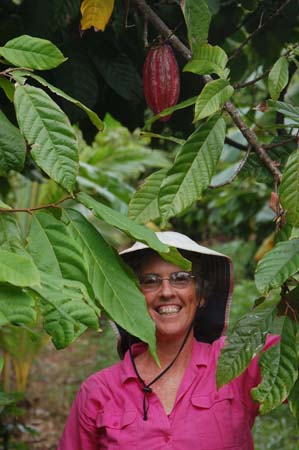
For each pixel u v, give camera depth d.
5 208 1.25
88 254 1.26
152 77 1.82
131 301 1.26
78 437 2.09
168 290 1.98
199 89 2.38
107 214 1.27
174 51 2.30
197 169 1.48
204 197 5.38
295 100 3.33
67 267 1.22
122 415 1.98
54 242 1.23
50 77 2.23
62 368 7.23
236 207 5.18
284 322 1.56
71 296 1.15
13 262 1.08
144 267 2.00
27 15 2.07
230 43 3.00
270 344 1.89
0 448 3.38
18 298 1.09
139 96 2.27
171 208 1.46
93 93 2.21
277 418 4.94
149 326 1.25
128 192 5.10
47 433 5.50
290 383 1.52
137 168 5.65
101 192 4.44
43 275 1.16
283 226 1.66
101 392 2.04
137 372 2.00
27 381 6.64
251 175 1.99
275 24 2.51
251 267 6.53
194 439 1.91
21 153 1.31
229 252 8.72
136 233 1.27
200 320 2.19
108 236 5.96
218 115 1.50
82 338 8.34
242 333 1.57
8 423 3.73
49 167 1.25
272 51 2.59
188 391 1.95
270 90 1.58
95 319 1.14
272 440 4.49
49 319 1.14
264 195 5.07
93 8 1.71
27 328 1.43
